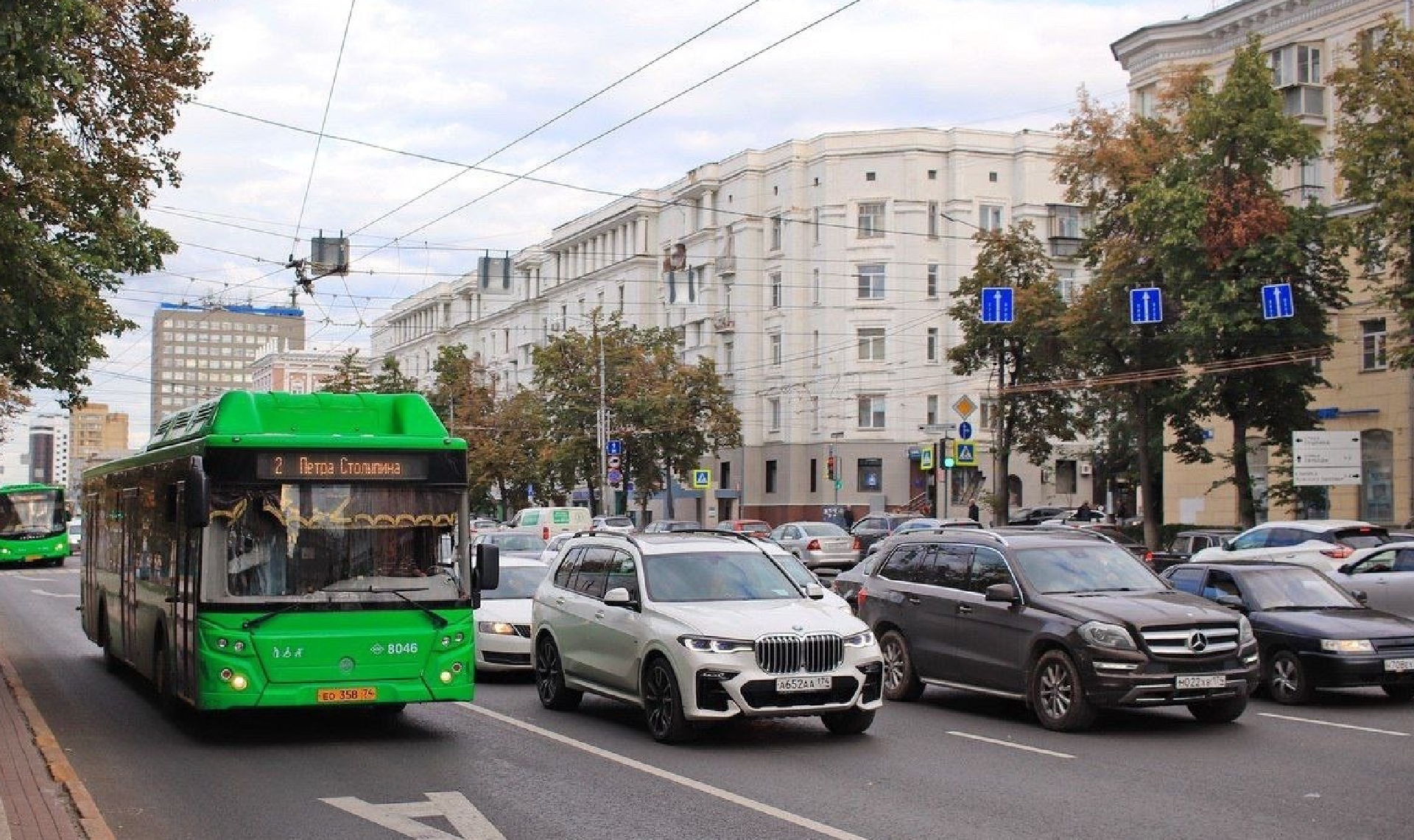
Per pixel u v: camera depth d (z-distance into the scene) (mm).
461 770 11367
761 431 71688
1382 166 29438
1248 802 10008
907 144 67188
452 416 74750
